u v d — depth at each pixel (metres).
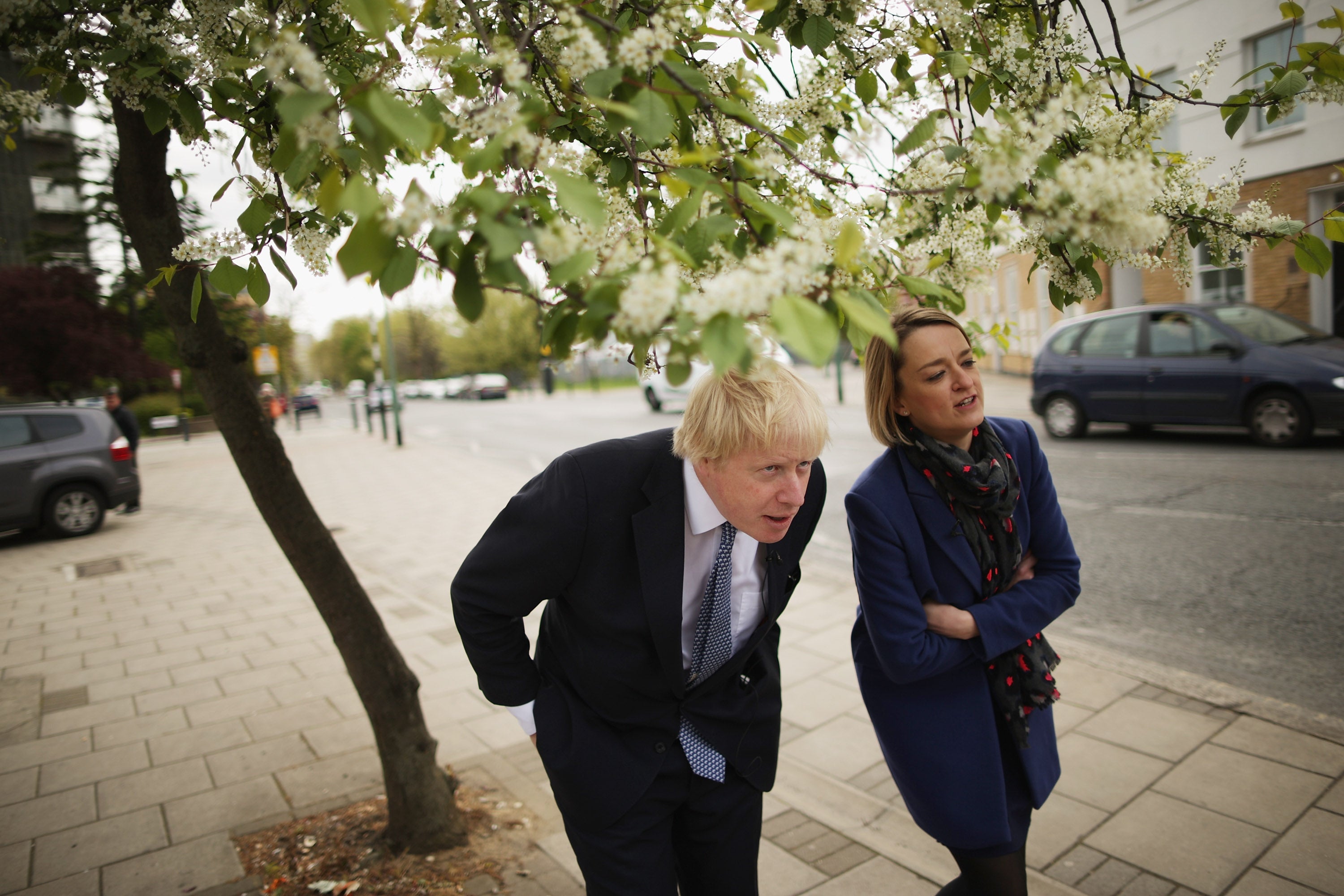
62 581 7.10
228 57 1.38
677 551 1.53
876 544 1.67
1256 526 5.61
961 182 1.22
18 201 23.77
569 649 1.66
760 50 1.57
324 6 1.53
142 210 2.17
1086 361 9.73
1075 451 9.23
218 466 18.08
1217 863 2.35
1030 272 1.53
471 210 0.94
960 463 1.64
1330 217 1.40
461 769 3.21
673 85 1.17
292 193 1.16
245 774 3.25
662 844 1.63
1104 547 5.57
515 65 1.08
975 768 1.71
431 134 0.94
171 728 3.73
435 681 4.20
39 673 4.60
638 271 0.92
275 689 4.18
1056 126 1.09
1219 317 8.86
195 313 1.41
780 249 0.86
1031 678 1.74
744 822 1.72
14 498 8.94
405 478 13.08
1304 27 10.14
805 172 1.44
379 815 2.84
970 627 1.68
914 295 1.25
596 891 1.61
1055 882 2.31
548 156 1.01
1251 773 2.78
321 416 40.47
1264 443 8.38
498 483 11.80
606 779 1.60
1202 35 11.48
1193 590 4.60
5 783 3.23
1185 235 1.52
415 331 81.88
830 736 3.37
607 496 1.53
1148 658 3.79
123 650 4.98
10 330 20.89
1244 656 3.72
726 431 1.37
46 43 1.61
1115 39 1.64
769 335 0.83
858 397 19.83
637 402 28.23
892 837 2.64
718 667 1.65
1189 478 7.28
